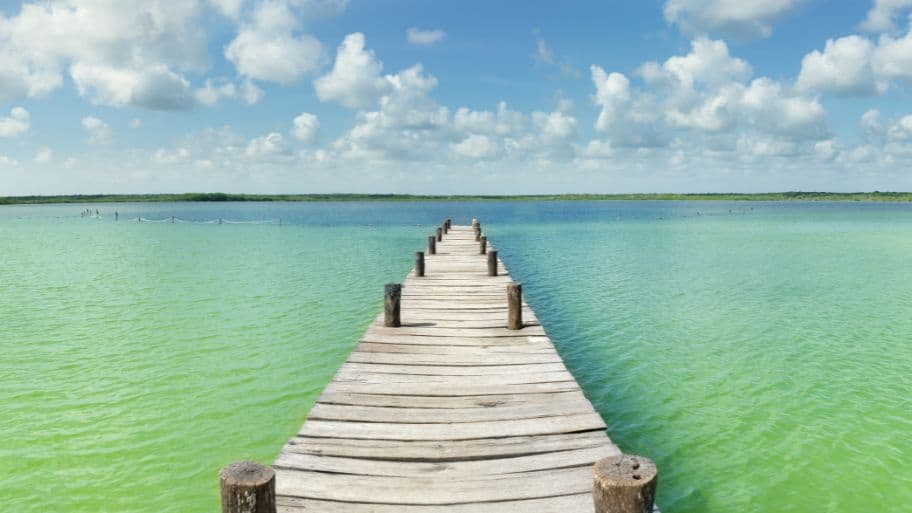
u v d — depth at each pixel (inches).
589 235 2055.9
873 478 315.0
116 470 320.5
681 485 309.9
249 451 344.2
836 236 1946.4
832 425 380.8
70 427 372.5
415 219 3607.3
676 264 1182.9
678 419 392.2
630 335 601.6
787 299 795.4
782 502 293.1
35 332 605.0
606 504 162.1
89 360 508.4
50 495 294.8
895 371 486.0
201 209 6811.0
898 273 1042.1
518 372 368.2
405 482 236.2
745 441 359.6
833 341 577.9
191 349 544.1
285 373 479.2
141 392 434.0
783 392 439.5
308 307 732.7
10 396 422.6
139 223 2999.5
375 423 293.0
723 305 752.3
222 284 909.8
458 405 315.9
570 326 639.8
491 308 553.9
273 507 167.0
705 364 506.3
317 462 252.4
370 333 461.1
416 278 740.0
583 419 297.9
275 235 2059.5
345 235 2065.7
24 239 1875.0
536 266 1155.9
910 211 4768.7
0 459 329.4
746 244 1653.5
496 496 226.2
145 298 792.3
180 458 334.6
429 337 448.8
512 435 279.9
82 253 1398.9
